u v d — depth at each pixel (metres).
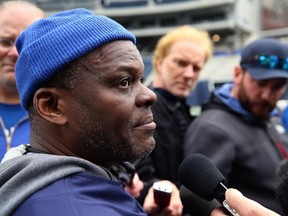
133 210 0.82
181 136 2.22
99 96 0.81
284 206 0.99
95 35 0.81
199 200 1.01
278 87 2.00
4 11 1.61
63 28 0.82
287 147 2.20
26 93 0.86
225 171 1.82
